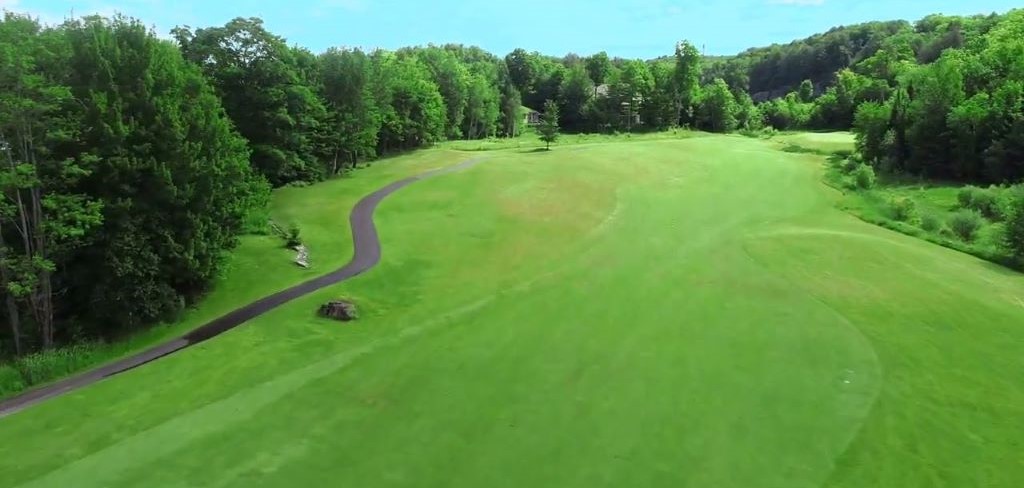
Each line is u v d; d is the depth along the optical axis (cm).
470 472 1984
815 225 5156
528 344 2997
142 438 2227
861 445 2108
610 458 2053
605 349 2925
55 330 3331
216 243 3762
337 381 2648
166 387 2662
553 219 5325
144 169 3516
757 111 14562
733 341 2984
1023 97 6712
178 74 3862
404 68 10550
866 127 8156
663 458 2050
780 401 2416
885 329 3088
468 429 2248
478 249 4606
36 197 3147
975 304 3381
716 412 2341
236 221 4059
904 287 3659
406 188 6341
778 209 5716
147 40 3747
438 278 4053
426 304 3622
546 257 4406
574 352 2898
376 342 3075
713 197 6134
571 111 14838
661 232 4959
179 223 3625
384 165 7925
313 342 3117
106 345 3219
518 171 7062
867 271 3950
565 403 2428
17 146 3147
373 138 7825
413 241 4766
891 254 4278
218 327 3378
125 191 3438
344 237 4844
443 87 11738
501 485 1916
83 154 3238
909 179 7125
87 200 3319
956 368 2677
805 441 2138
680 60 13562
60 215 3100
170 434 2248
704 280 3853
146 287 3372
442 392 2534
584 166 7375
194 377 2748
